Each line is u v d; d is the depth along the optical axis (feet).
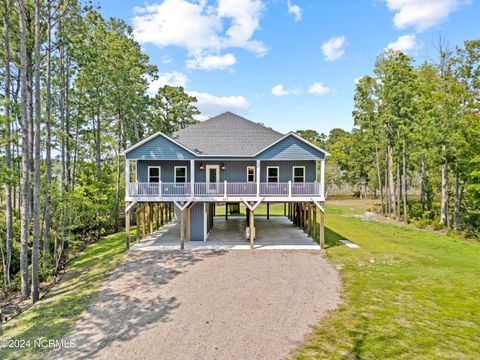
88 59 56.90
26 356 22.43
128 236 50.62
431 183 90.89
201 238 56.59
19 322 28.04
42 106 54.70
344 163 172.76
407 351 21.75
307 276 38.01
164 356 21.83
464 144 65.26
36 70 37.55
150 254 47.78
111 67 70.74
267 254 47.55
